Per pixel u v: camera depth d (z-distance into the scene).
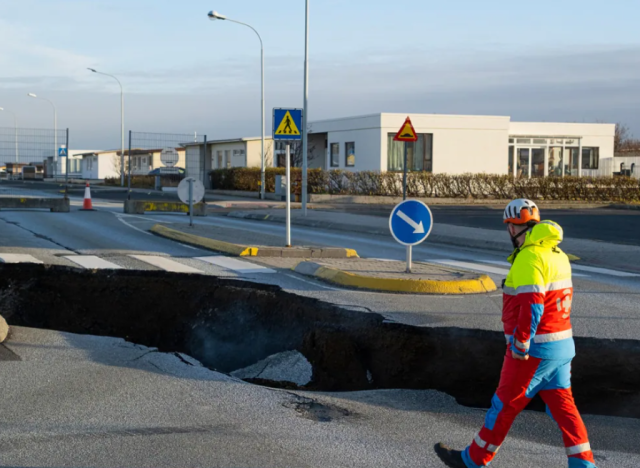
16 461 4.40
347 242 16.69
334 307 8.41
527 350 4.16
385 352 7.48
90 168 72.69
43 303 10.34
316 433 5.05
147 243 14.71
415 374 7.16
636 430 5.46
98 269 10.91
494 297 9.46
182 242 15.11
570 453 4.25
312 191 36.34
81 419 5.18
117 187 50.38
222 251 13.65
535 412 5.86
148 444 4.72
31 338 7.32
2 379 6.05
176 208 23.98
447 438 5.10
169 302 10.34
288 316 8.97
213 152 52.69
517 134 39.94
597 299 9.66
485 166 38.22
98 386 5.96
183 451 4.61
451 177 35.59
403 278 9.84
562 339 4.29
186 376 6.36
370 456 4.64
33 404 5.47
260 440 4.85
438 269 11.07
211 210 28.36
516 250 4.47
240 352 9.21
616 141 75.19
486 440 4.29
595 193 35.94
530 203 4.60
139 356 6.93
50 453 4.54
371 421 5.43
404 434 5.14
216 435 4.92
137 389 5.92
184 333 9.97
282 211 25.62
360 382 7.44
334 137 40.34
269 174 38.91
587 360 6.82
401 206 10.38
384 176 35.06
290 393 6.06
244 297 9.76
